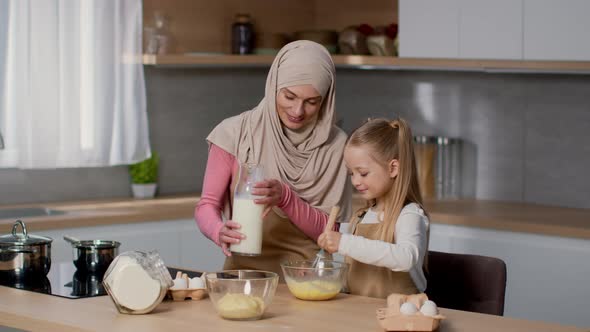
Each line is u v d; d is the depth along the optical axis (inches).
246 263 105.1
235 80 191.6
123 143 166.9
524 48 151.3
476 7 156.3
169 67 180.9
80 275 96.5
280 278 104.2
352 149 92.8
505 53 153.6
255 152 103.6
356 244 84.6
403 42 166.1
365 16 192.1
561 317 137.0
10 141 155.0
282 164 103.7
